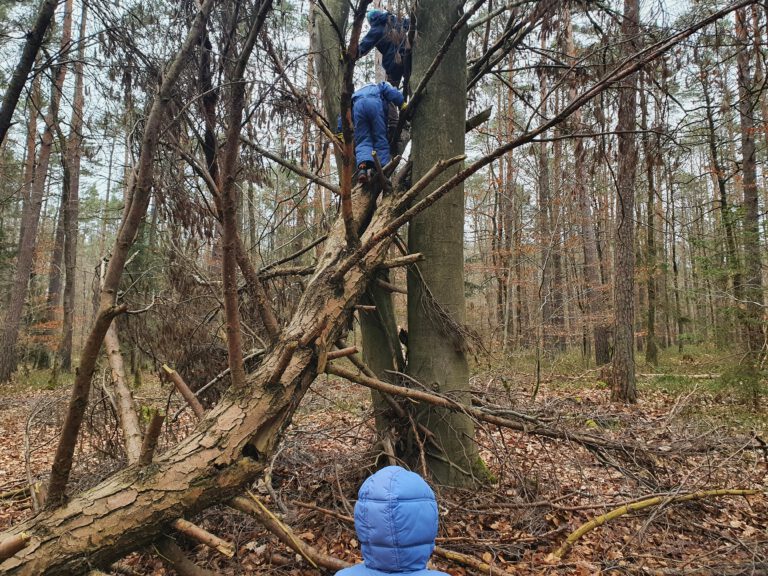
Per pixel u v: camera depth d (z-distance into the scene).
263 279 4.89
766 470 5.21
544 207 15.07
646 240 16.81
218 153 3.34
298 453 4.91
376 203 4.79
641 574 3.25
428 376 4.57
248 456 2.86
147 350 4.36
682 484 4.05
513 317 16.61
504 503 3.93
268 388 3.04
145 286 4.40
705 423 6.23
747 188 10.24
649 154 4.61
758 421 7.43
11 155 14.33
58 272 19.44
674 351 20.25
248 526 3.63
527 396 6.61
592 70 5.00
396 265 4.02
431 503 1.70
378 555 1.64
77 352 20.98
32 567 2.22
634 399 10.28
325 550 3.43
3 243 18.53
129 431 3.43
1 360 14.68
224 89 3.22
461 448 4.48
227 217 2.75
